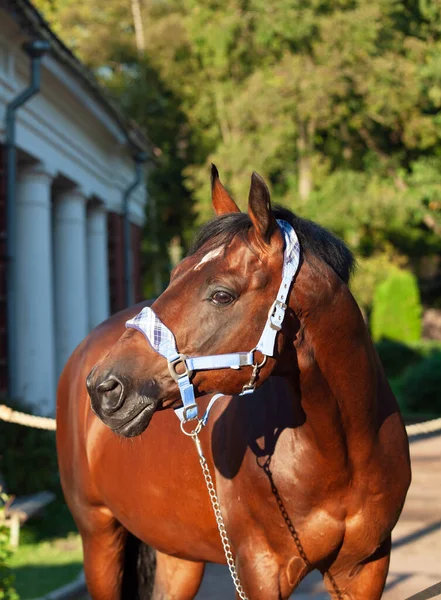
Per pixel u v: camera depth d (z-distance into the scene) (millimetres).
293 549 2824
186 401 2475
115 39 34438
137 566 3965
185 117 34969
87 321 15352
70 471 3951
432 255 34594
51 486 8461
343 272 2707
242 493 2879
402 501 2936
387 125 31359
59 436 4078
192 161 35375
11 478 7973
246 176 29156
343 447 2727
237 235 2529
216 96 32625
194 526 3197
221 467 2977
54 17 36375
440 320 35469
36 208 11852
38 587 5758
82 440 3812
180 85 34500
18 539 7031
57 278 14547
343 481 2764
